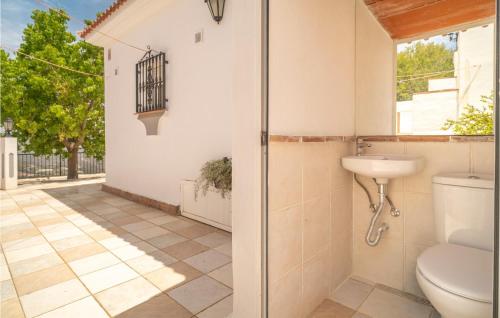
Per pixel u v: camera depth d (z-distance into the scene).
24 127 7.00
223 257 2.45
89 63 7.79
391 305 1.77
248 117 1.36
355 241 2.16
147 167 4.63
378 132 2.02
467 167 1.64
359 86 2.11
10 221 3.62
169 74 4.05
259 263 1.36
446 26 1.78
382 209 1.87
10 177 6.20
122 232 3.14
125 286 1.96
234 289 1.48
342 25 1.96
